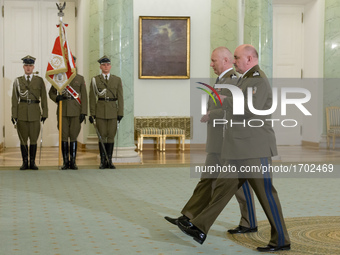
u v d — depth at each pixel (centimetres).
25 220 534
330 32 1355
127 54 984
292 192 716
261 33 1059
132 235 475
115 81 927
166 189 730
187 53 1339
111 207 604
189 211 471
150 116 1330
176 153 1213
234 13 1351
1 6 1252
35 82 906
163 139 1254
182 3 1341
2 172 889
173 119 1311
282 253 416
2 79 1237
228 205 616
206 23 1350
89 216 555
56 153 1166
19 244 441
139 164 971
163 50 1335
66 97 916
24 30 1291
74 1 1316
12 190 715
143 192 705
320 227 508
